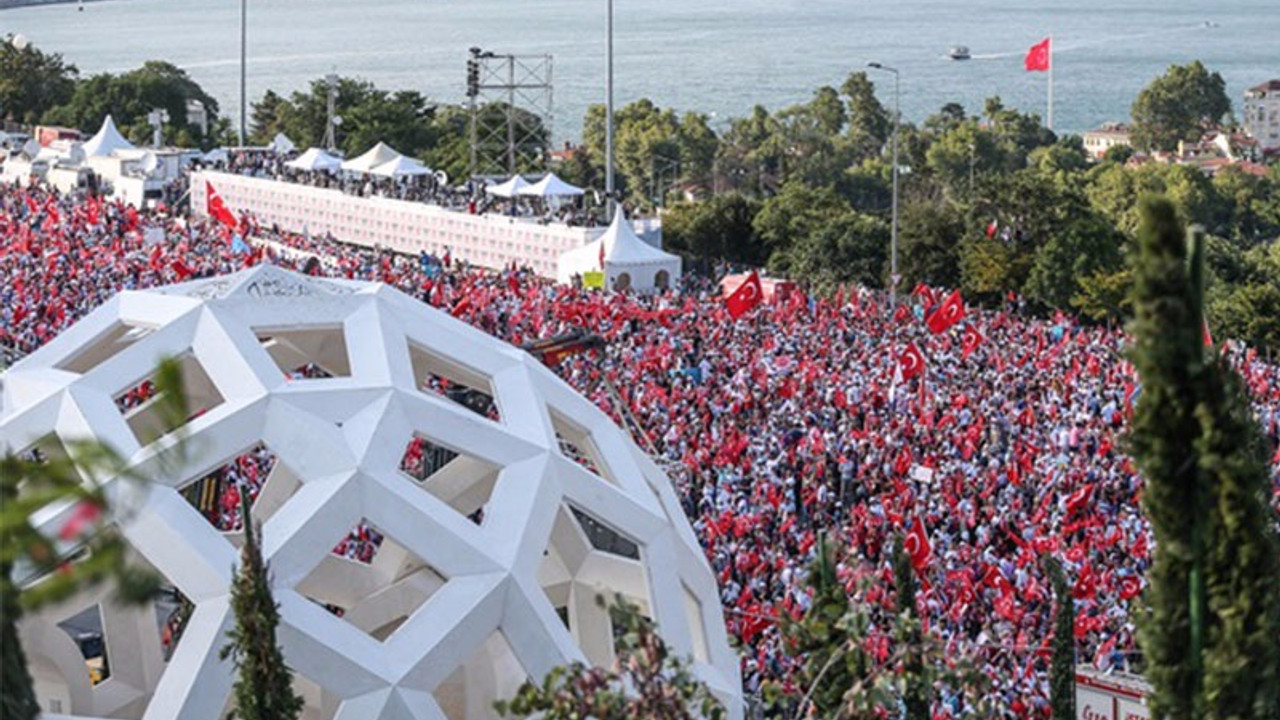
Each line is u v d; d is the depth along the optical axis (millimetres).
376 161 149750
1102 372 85000
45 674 39531
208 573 35781
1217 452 23359
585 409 43938
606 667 41156
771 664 47812
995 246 133875
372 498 37438
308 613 35812
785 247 153000
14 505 13898
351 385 39500
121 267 98250
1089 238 129000
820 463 66500
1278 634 26031
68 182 158500
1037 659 48875
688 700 28719
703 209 159250
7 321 86312
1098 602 53406
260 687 30781
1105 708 42062
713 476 67375
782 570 54812
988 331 98375
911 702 34719
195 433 37219
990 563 55594
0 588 15203
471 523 38531
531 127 198500
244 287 41281
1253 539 23625
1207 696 24047
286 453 38000
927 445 71438
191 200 153875
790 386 79312
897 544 36406
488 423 40062
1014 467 66000
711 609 42781
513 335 90250
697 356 86375
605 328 92562
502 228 131625
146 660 39500
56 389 39375
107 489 22234
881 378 82875
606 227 130250
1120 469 66000
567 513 42031
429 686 36375
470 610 37000
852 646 28062
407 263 114688
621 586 41719
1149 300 23469
